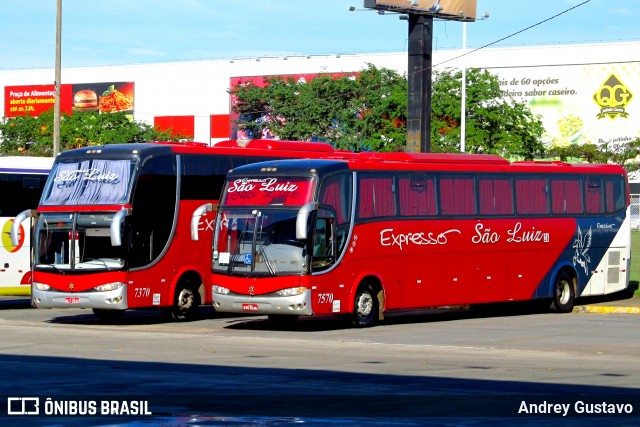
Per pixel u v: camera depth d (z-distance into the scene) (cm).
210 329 2752
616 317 3195
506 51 10219
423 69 4547
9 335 2528
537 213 3288
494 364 1936
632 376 1764
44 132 8106
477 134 7038
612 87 9975
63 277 2869
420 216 2956
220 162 3058
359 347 2258
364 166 2823
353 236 2772
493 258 3147
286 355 2092
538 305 3534
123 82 11162
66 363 1947
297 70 10300
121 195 2850
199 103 10856
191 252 2989
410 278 2922
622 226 3544
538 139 8375
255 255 2694
